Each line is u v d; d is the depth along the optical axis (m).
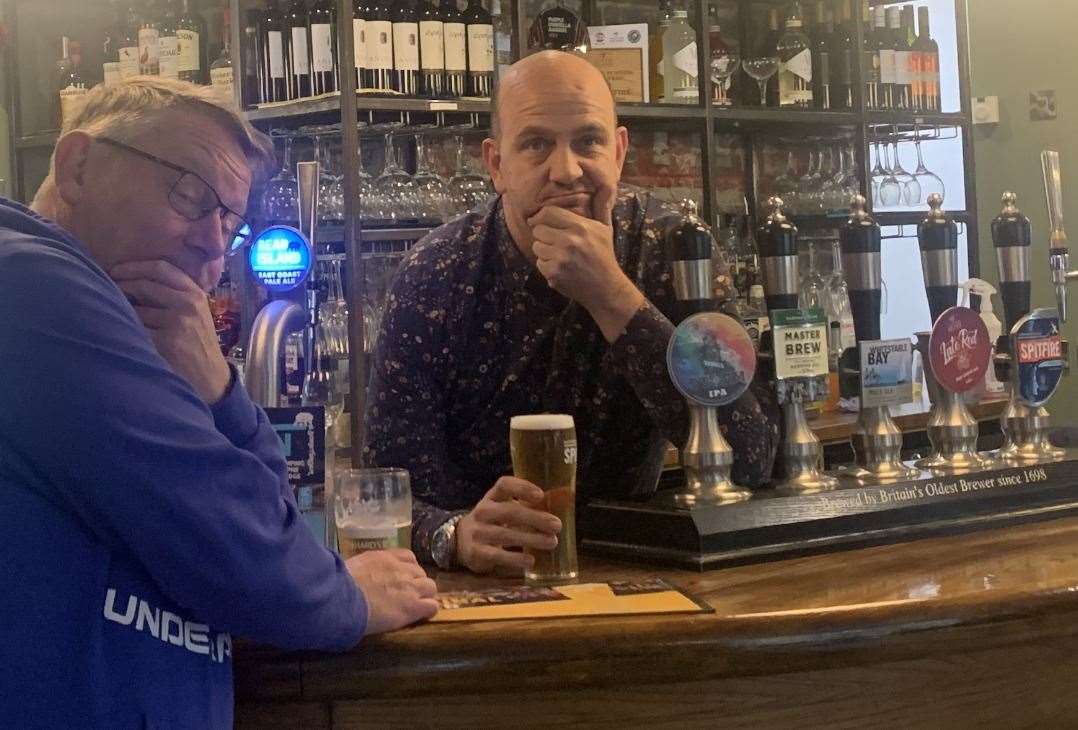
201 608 0.97
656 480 1.78
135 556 0.96
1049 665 1.20
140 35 3.35
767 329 1.50
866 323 1.52
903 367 1.54
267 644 1.06
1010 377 1.63
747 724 1.10
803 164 4.18
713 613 1.08
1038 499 1.54
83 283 0.96
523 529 1.28
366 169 3.45
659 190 3.90
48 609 0.92
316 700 1.08
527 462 1.29
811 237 4.11
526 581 1.29
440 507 1.67
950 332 1.54
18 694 0.91
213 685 1.01
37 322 0.93
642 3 3.87
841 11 3.89
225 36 3.34
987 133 4.39
